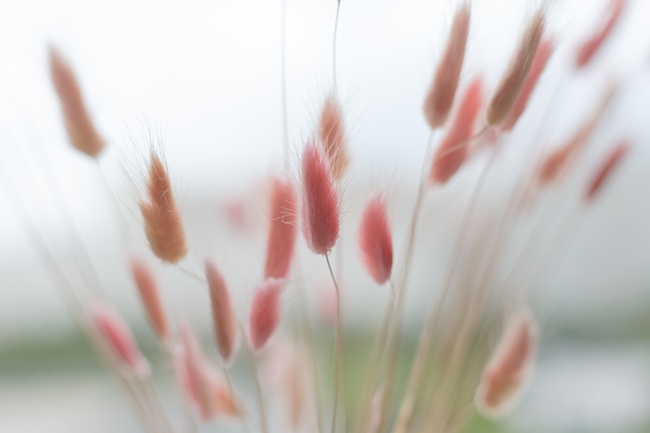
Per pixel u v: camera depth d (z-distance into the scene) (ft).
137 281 1.01
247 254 1.19
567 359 1.90
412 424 1.20
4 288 1.84
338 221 0.84
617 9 1.07
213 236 1.18
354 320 1.49
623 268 1.98
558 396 1.80
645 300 1.99
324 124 0.91
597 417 1.77
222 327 0.90
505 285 1.25
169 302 1.15
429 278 1.53
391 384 1.06
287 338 1.28
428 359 1.29
